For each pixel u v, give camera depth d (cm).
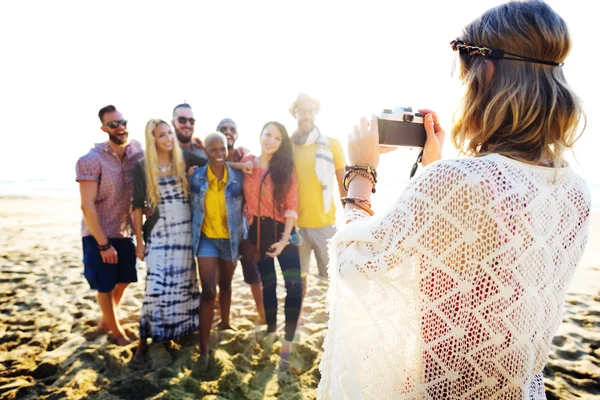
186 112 353
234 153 373
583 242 78
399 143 104
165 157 297
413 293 74
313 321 371
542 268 71
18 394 261
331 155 335
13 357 306
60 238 766
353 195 94
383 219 77
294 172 309
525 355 72
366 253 78
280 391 264
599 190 1548
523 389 73
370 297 80
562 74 75
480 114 78
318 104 328
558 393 262
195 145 369
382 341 79
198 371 288
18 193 1958
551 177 72
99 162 293
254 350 315
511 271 69
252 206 313
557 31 71
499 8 77
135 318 377
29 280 484
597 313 386
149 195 295
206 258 302
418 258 73
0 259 582
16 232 828
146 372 287
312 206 335
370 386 81
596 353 312
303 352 314
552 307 75
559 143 73
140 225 306
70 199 1689
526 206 69
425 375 75
